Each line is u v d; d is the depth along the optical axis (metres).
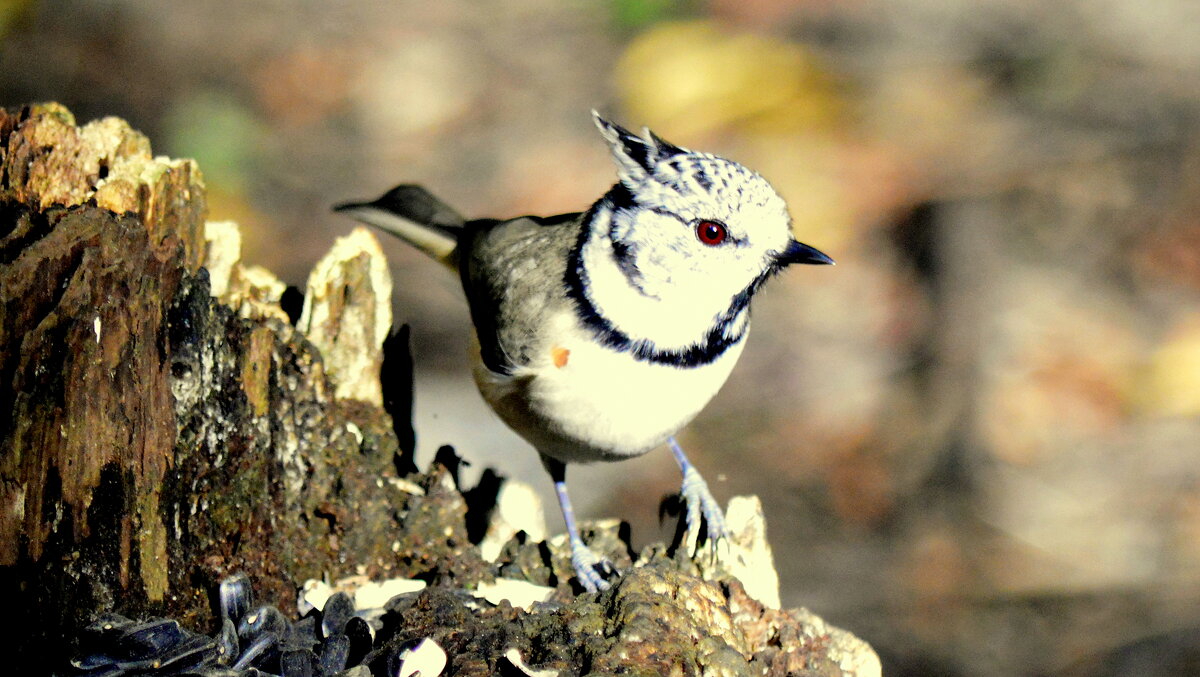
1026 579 11.20
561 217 7.39
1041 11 16.91
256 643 5.71
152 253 5.46
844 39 16.52
